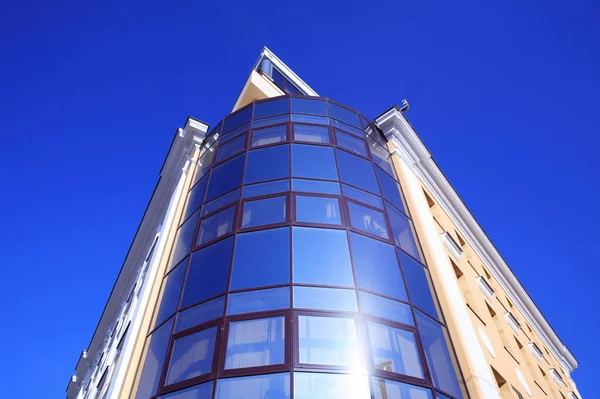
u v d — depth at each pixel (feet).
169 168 61.62
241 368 26.68
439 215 57.72
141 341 36.24
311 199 38.19
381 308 31.73
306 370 26.22
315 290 31.01
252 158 44.09
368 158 46.98
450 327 36.14
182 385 27.71
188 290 35.04
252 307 30.25
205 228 40.04
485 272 71.00
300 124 47.60
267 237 34.96
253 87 62.18
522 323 77.25
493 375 39.27
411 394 27.43
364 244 35.88
